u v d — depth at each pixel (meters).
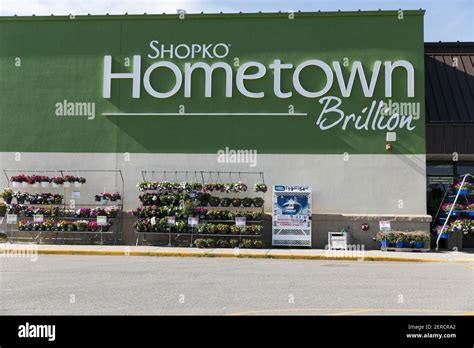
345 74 21.84
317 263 16.84
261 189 21.16
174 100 22.25
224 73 22.20
